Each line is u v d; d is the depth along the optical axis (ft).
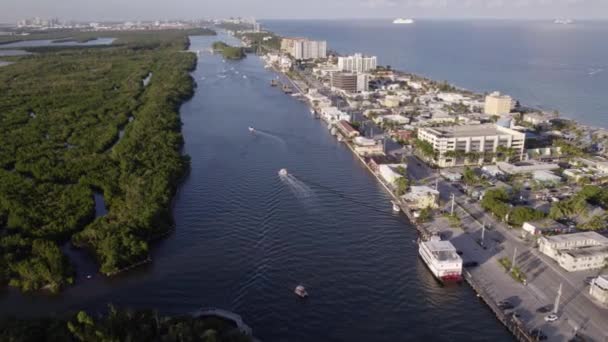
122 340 585.22
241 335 613.52
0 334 588.50
